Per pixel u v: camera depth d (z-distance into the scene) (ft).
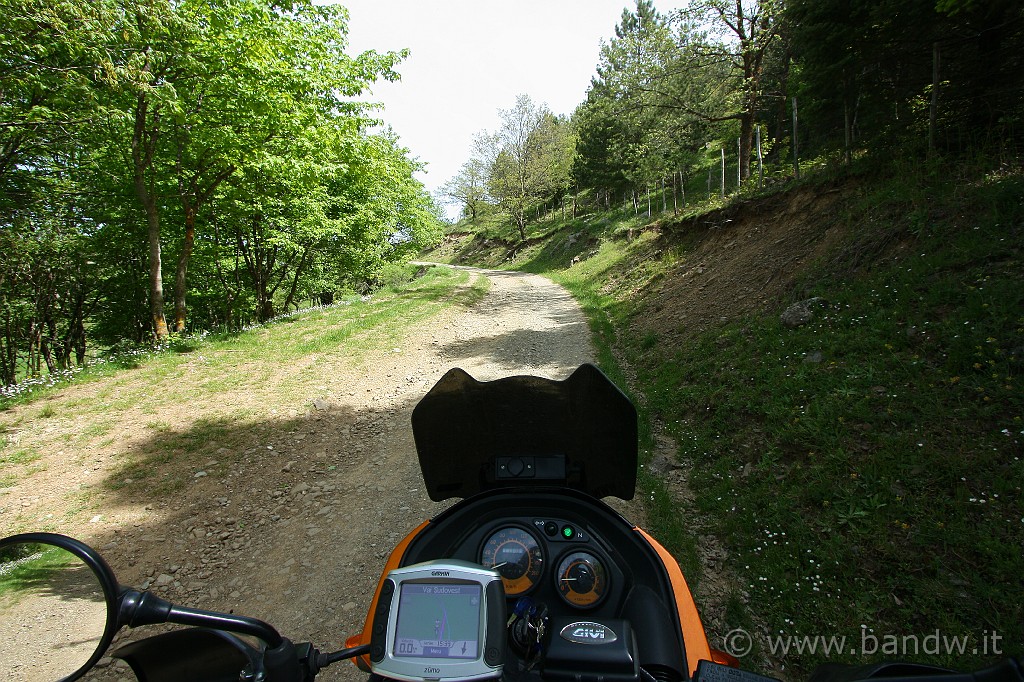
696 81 67.72
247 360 37.99
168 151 44.45
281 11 45.11
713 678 5.68
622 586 7.98
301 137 46.98
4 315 51.85
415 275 126.62
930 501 13.11
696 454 19.04
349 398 30.14
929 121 28.14
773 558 13.35
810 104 36.04
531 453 9.63
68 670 5.43
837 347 19.84
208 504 19.75
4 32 26.63
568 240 129.29
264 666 5.16
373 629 5.63
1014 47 24.35
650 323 38.42
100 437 25.84
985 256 18.84
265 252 65.05
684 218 57.31
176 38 35.53
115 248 52.90
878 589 11.80
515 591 7.93
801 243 31.48
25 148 38.91
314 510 18.76
